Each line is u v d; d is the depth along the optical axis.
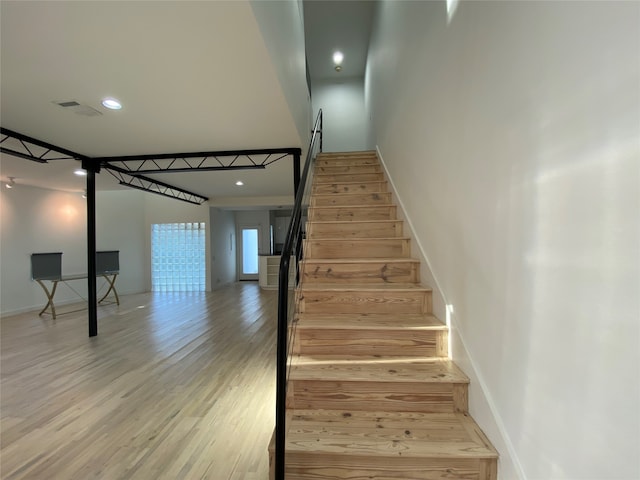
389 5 3.66
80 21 1.60
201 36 1.76
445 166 1.88
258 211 10.66
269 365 3.22
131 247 8.27
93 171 4.26
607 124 0.75
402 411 1.59
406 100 2.86
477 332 1.47
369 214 3.23
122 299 7.28
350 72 7.23
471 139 1.51
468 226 1.56
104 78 2.20
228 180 6.23
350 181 4.09
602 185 0.77
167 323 4.98
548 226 0.97
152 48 1.86
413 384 1.58
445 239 1.90
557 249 0.93
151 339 4.12
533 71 1.02
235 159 4.57
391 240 2.73
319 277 2.49
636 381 0.69
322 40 5.98
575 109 0.85
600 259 0.78
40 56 1.90
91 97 2.48
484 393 1.40
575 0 0.84
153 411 2.32
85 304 6.69
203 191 7.54
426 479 1.29
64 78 2.18
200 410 2.33
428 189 2.23
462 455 1.27
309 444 1.35
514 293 1.16
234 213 10.61
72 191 6.84
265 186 6.96
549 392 0.98
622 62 0.70
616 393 0.74
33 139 3.45
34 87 2.29
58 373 3.03
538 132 1.01
